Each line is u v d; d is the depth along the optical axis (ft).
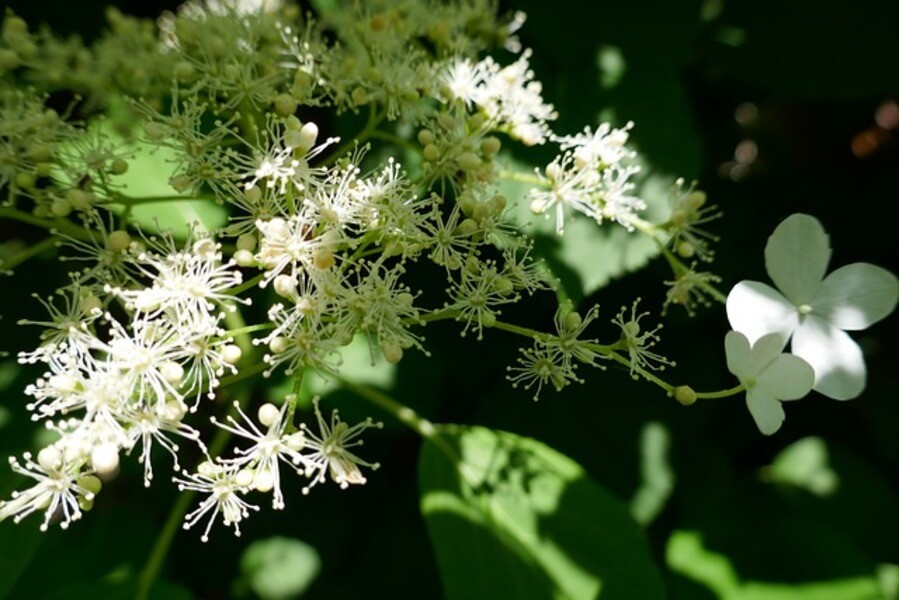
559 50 0.77
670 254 0.65
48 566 0.71
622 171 0.65
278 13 0.70
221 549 0.79
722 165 0.95
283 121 0.58
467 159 0.61
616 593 0.62
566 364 0.58
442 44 0.73
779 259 0.56
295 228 0.56
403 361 0.76
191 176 0.58
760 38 0.88
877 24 0.86
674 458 0.79
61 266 0.76
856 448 0.91
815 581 0.72
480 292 0.57
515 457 0.66
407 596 0.78
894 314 0.94
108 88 0.69
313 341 0.54
